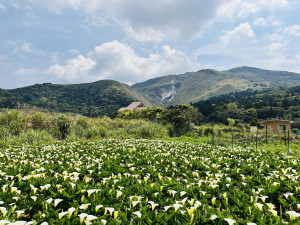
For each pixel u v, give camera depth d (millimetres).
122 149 8367
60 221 2357
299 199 3287
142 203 2854
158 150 8164
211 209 2652
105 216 2395
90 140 12859
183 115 20484
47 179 3873
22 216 2764
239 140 15289
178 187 3502
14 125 12117
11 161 5688
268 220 2451
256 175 4871
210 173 4844
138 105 76000
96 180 4242
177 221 2379
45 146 9031
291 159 6871
